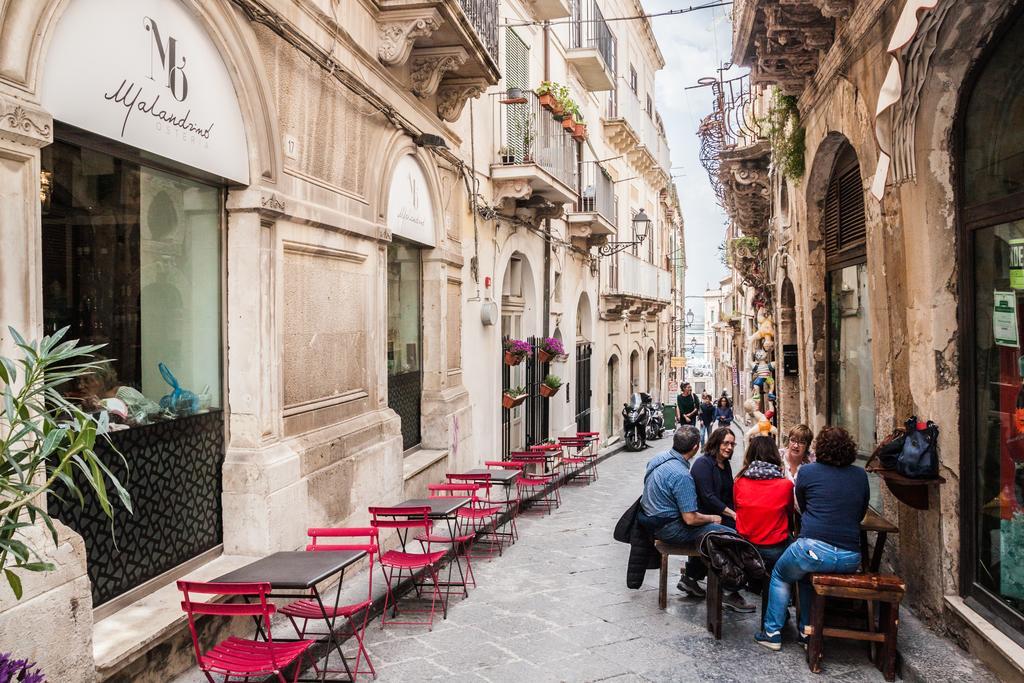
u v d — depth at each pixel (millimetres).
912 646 4727
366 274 6734
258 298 4902
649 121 26297
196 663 4078
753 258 16766
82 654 3154
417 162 8047
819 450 5016
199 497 4574
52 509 3393
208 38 4426
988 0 4188
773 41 7578
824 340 9031
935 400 4953
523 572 6941
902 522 5574
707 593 5656
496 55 8875
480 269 10531
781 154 9430
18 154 3020
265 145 4957
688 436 6031
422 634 5273
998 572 4484
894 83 4852
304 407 5523
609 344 21219
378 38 6723
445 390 8977
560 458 12992
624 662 4863
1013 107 4340
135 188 4105
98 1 3504
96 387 3814
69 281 3639
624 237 22688
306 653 4633
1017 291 4285
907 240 5289
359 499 6223
